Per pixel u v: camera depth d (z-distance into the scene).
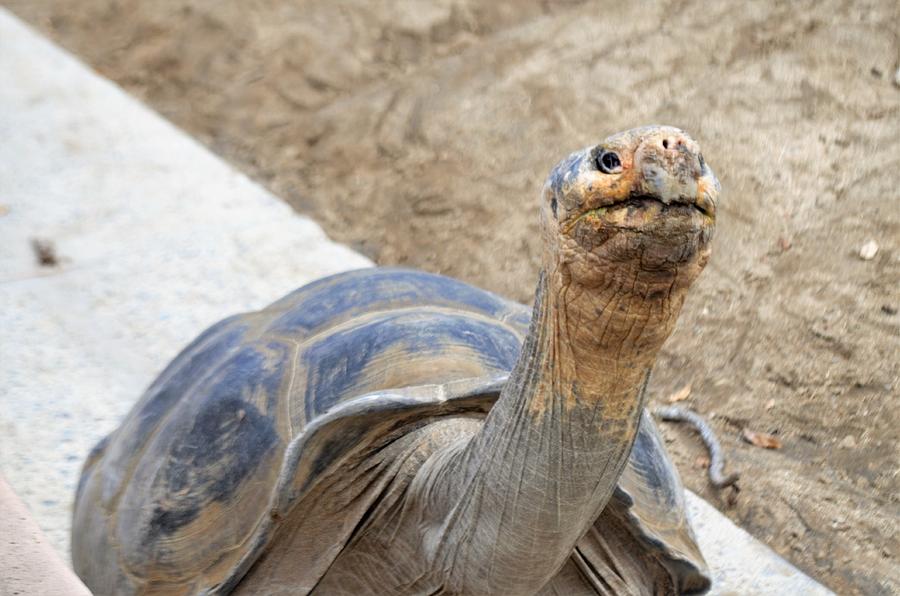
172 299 5.04
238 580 2.62
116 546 2.92
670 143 1.88
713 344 4.62
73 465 4.06
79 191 5.93
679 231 1.89
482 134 6.29
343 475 2.62
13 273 5.28
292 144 6.66
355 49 7.39
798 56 5.89
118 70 7.68
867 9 6.00
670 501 2.85
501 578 2.35
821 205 5.09
